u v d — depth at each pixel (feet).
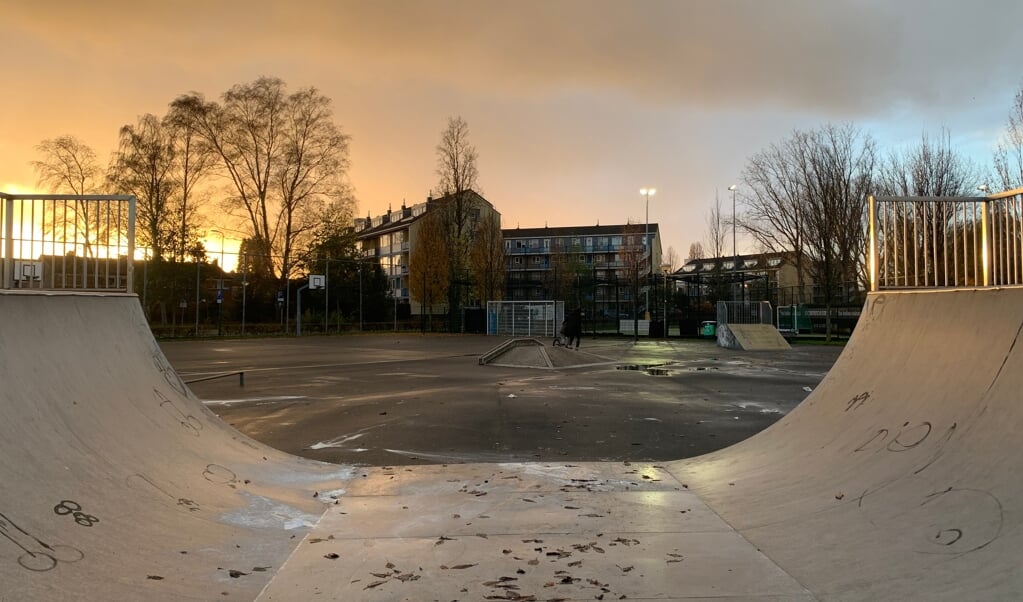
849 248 103.76
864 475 14.80
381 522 14.61
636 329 103.45
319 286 141.69
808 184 103.86
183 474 15.74
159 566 10.87
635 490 17.30
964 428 13.78
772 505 14.90
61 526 10.77
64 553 10.09
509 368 57.36
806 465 16.96
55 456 12.60
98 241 26.03
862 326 21.80
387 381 46.26
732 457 19.98
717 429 27.20
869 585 10.23
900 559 10.76
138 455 15.33
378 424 28.37
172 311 130.93
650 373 52.31
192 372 53.57
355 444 24.26
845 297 115.96
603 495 16.79
